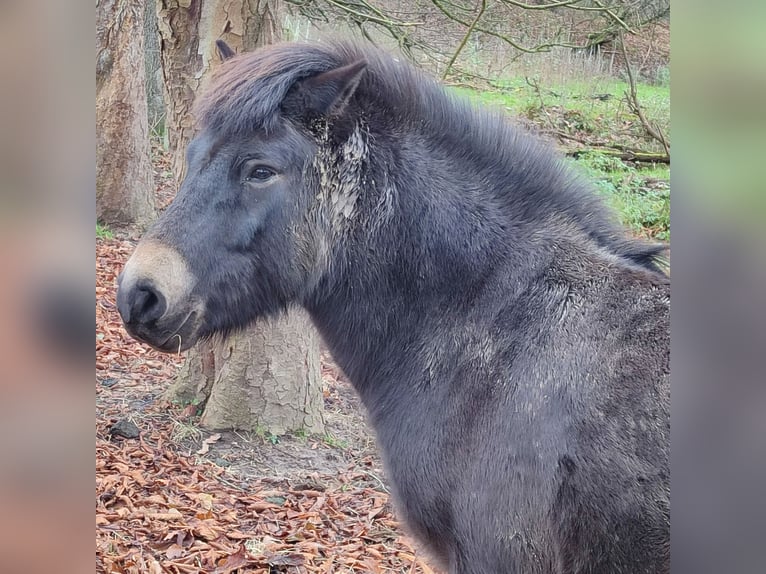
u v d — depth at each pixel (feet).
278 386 17.31
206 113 8.33
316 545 13.28
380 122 8.50
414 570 12.84
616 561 7.32
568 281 7.94
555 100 35.24
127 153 31.78
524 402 7.55
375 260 8.40
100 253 28.07
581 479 7.26
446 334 8.16
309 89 8.18
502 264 8.16
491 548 7.67
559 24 36.04
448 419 7.95
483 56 35.55
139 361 21.16
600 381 7.36
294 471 16.17
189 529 13.15
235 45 15.15
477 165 8.54
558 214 8.42
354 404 20.03
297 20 29.45
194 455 16.21
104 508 13.53
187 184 8.26
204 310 8.31
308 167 8.22
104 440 16.24
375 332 8.54
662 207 26.81
